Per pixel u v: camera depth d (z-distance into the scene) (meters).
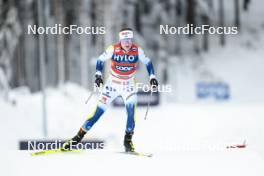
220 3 93.12
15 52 80.06
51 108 63.84
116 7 82.38
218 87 75.50
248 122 51.09
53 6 79.75
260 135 45.53
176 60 89.94
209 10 93.50
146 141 39.12
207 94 75.50
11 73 79.56
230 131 47.41
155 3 92.56
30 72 81.06
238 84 83.06
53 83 80.94
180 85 83.06
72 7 80.75
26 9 78.62
